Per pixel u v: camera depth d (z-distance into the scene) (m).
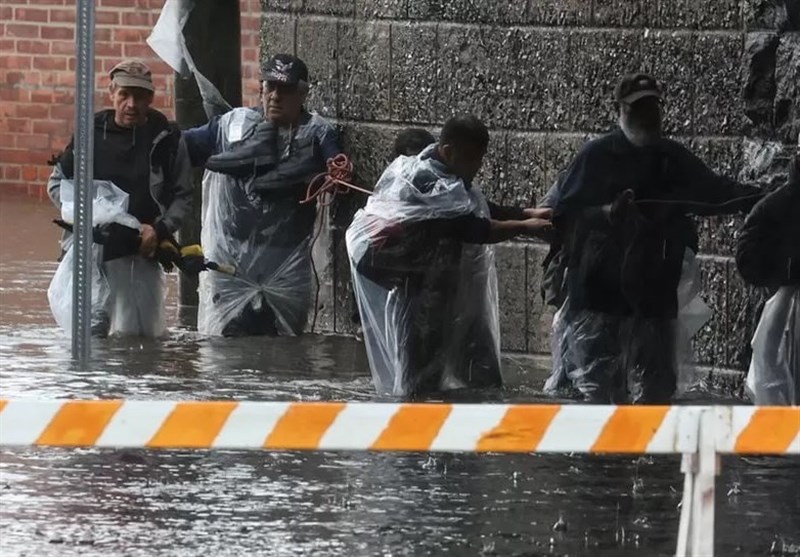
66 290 39.00
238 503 25.84
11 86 65.75
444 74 38.97
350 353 38.53
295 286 40.97
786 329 31.78
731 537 24.52
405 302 33.59
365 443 19.23
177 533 24.17
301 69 40.62
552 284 34.53
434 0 39.06
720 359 34.84
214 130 41.09
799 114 33.12
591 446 19.39
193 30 44.44
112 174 39.53
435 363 33.91
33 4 65.44
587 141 35.22
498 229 33.75
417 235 33.44
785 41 33.41
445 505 25.92
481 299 34.25
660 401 33.12
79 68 36.12
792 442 19.34
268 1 42.97
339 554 23.28
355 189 40.00
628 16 35.97
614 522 25.14
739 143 34.53
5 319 41.69
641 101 32.19
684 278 33.78
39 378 34.28
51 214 61.97
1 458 28.25
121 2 63.72
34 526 24.44
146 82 39.53
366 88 40.59
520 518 25.28
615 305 32.84
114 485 26.75
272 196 40.66
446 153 33.69
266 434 19.20
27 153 65.94
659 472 28.17
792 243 31.34
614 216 32.38
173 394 33.00
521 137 37.72
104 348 38.12
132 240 39.34
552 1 37.09
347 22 40.97
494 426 19.27
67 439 19.12
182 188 40.03
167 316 44.00
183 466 27.97
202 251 41.09
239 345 39.34
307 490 26.66
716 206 32.66
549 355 37.81
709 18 34.81
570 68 36.88
